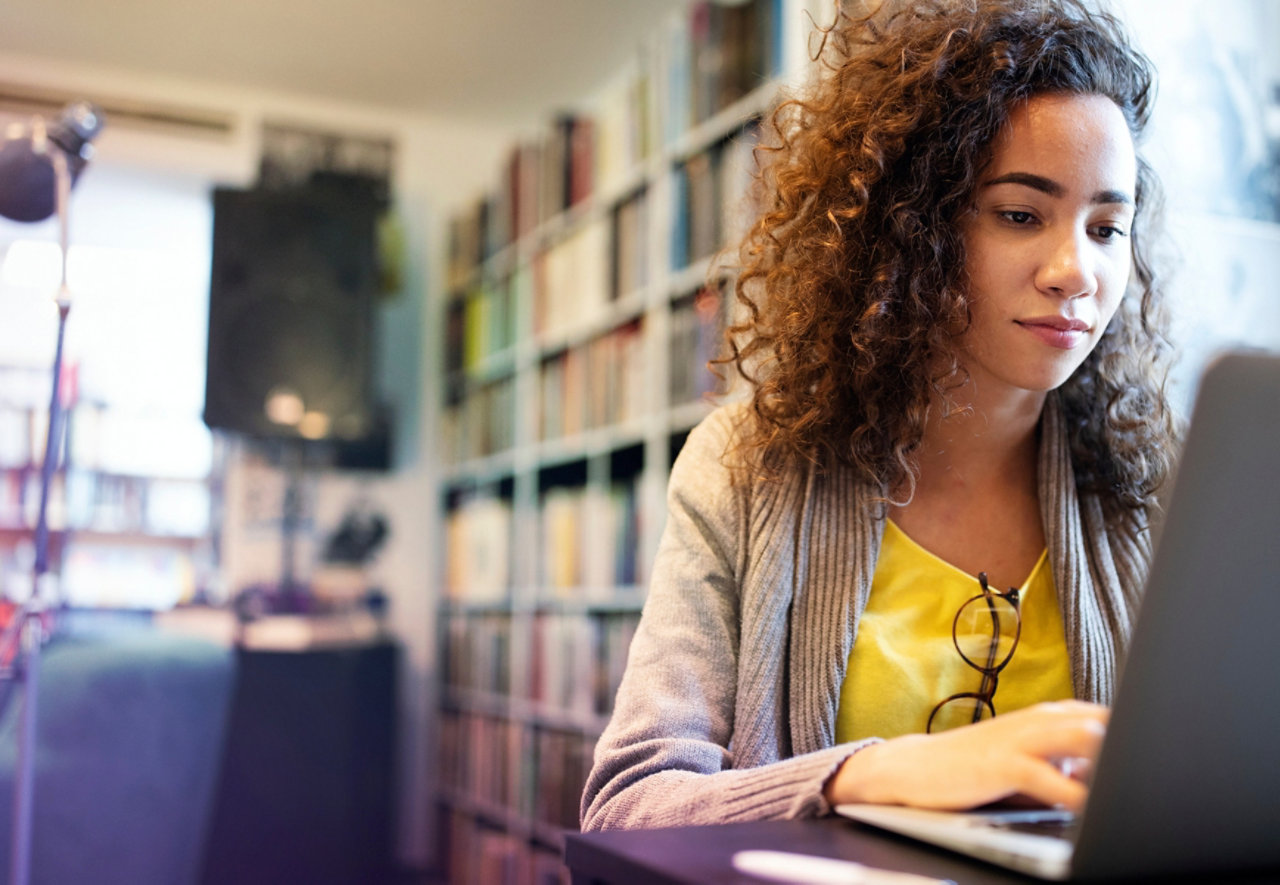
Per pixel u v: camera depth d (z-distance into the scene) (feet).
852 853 1.71
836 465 3.05
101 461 13.99
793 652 2.93
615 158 9.48
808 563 2.98
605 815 2.45
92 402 14.14
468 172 14.51
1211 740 1.52
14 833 6.68
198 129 13.42
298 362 12.38
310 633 11.71
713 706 2.82
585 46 12.37
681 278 8.13
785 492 3.02
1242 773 1.55
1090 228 2.75
